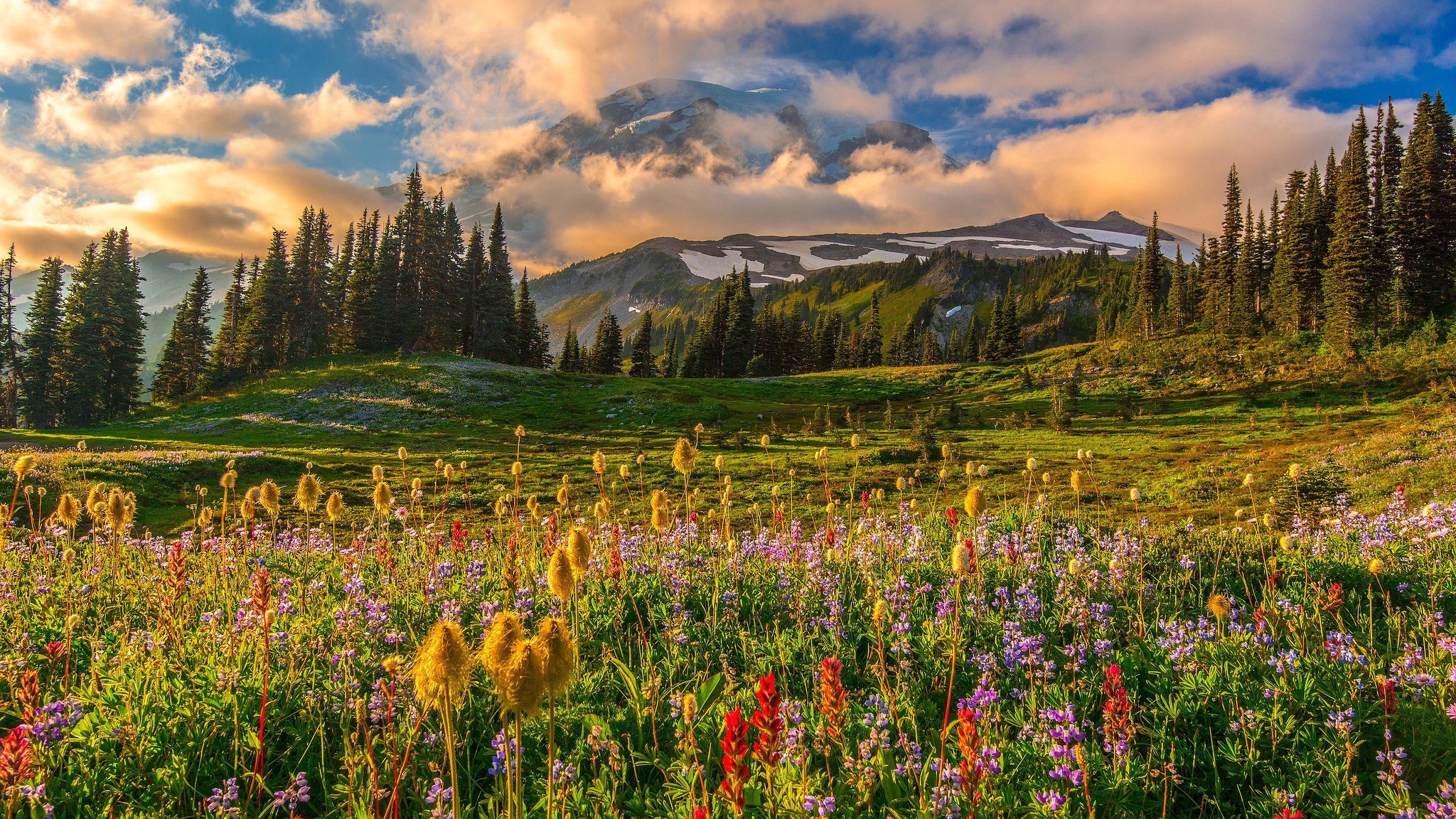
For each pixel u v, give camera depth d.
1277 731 4.38
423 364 78.88
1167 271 158.88
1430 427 33.91
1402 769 3.91
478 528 11.75
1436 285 75.25
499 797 3.63
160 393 86.00
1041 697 4.95
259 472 35.28
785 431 62.88
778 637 5.81
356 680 4.63
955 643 4.20
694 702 3.60
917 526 10.15
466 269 95.19
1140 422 62.97
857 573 7.92
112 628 5.91
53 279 75.62
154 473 31.70
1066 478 33.50
